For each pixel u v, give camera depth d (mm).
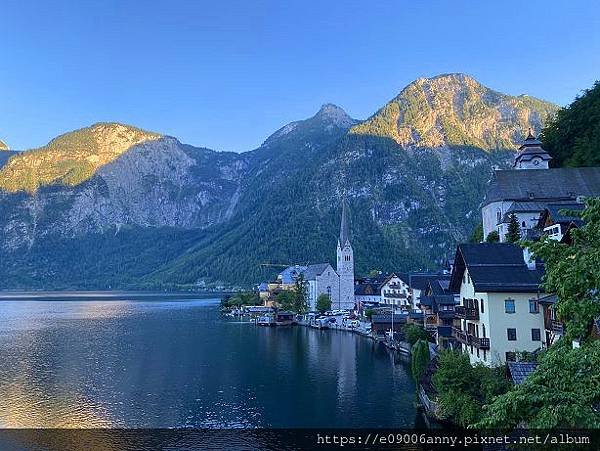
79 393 79625
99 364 103875
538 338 61094
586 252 22969
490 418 19609
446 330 101750
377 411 67438
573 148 151375
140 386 84000
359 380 86125
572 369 19891
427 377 69562
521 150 160500
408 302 180625
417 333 110062
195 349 124000
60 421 65688
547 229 74125
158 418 66375
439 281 126438
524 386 19891
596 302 22391
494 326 61750
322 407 70000
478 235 159375
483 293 63406
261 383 85188
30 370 97875
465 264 66688
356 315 191125
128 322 196500
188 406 71750
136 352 119250
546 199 123812
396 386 81125
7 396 78125
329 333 158375
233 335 153625
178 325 185250
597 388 18812
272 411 68688
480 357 64750
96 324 188125
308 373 92938
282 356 112438
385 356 110688
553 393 18938
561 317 24656
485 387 50906
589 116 150625
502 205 126688
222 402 73562
